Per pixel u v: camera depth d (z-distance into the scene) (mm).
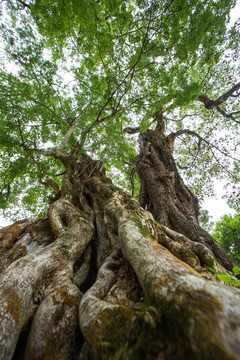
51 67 9492
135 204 4395
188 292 1160
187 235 4555
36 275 2475
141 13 6113
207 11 6031
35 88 9867
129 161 12695
